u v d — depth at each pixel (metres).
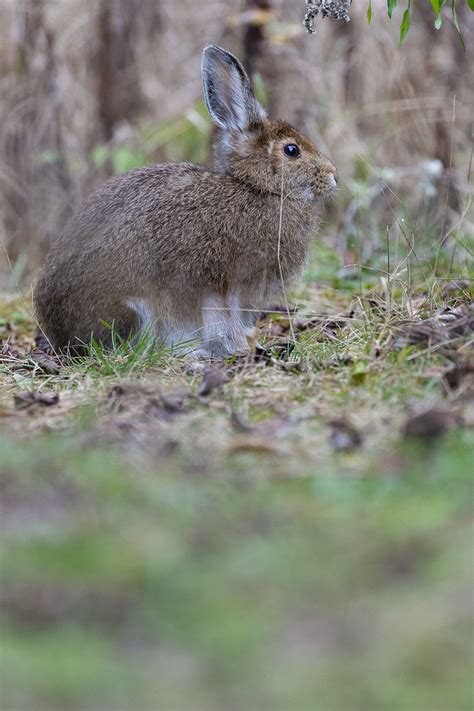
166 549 5.89
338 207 16.86
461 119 17.12
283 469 7.28
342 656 4.85
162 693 4.61
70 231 12.49
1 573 5.69
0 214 17.91
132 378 10.16
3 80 17.92
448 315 10.80
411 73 17.53
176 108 18.89
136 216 12.18
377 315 11.35
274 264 12.85
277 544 5.96
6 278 17.38
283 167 12.76
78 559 5.79
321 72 17.77
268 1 17.48
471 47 17.47
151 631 5.13
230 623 5.16
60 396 9.79
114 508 6.51
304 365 10.12
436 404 8.51
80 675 4.75
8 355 12.16
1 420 9.02
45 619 5.28
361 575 5.58
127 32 18.66
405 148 17.27
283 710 4.46
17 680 4.72
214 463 7.45
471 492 6.55
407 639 4.96
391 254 15.05
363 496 6.63
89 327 12.30
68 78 18.23
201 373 10.35
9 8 17.86
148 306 12.24
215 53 12.80
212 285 12.50
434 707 4.46
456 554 5.70
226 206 12.48
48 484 6.88
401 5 17.91
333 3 12.12
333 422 8.16
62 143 18.12
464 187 15.88
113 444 7.84
